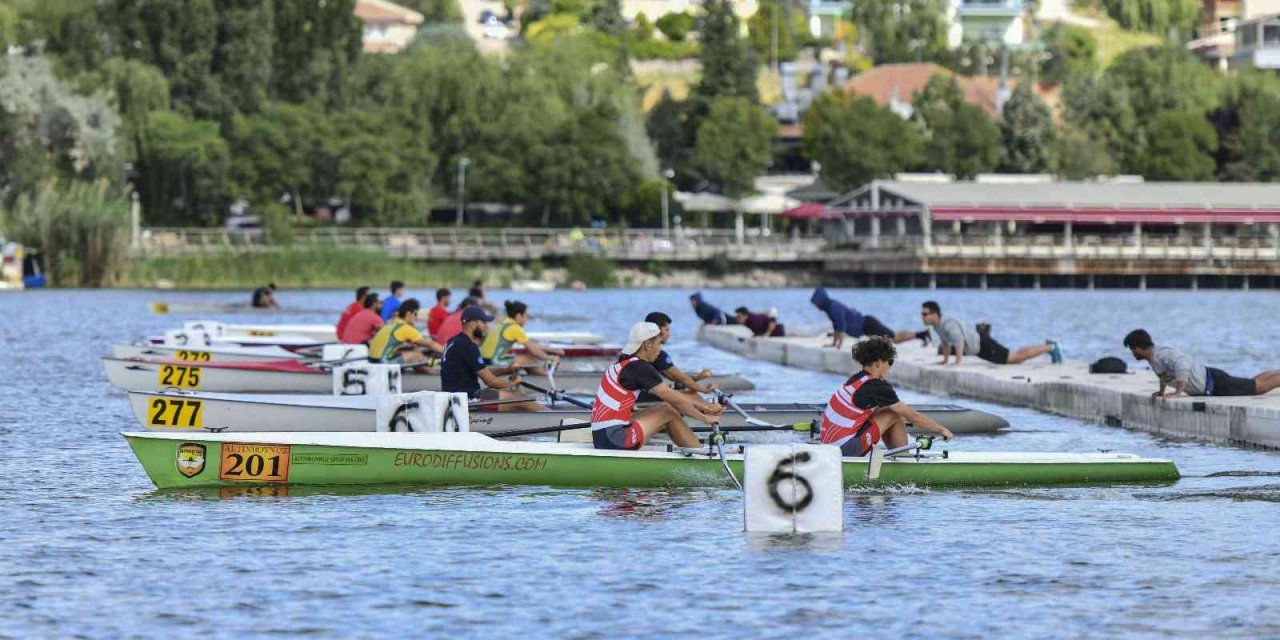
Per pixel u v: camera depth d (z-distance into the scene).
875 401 41.50
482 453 42.59
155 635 27.88
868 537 35.75
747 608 29.47
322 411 49.78
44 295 192.50
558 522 37.59
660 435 47.38
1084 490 42.50
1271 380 56.62
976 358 83.31
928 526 37.12
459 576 32.03
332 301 185.50
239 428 49.38
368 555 34.00
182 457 41.81
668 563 33.12
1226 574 32.22
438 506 39.81
